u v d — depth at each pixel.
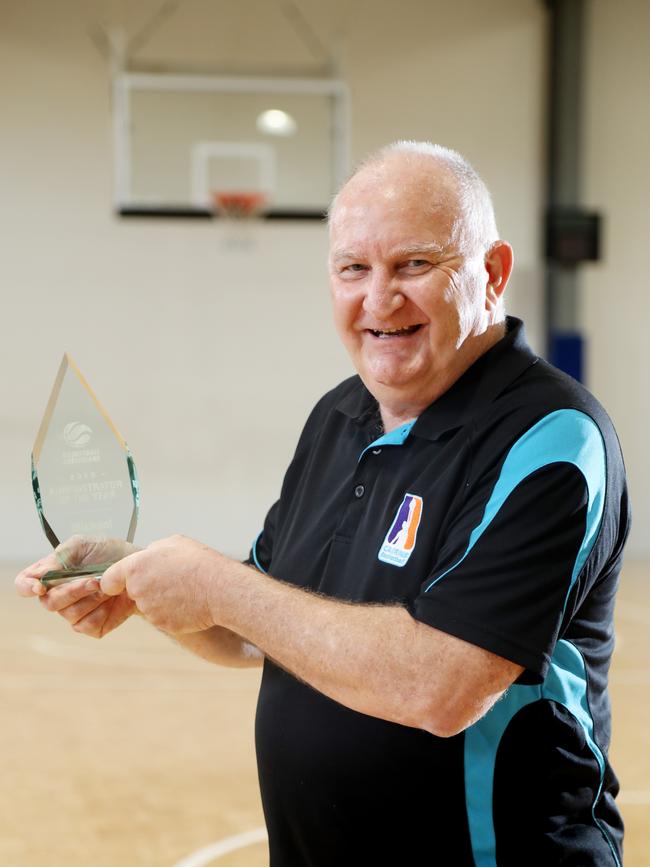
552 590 1.08
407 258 1.21
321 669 1.10
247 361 7.80
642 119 8.05
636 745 3.68
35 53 7.60
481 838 1.15
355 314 1.27
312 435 1.50
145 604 1.17
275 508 1.56
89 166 7.65
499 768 1.15
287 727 1.26
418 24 7.86
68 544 1.26
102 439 1.29
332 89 7.20
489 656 1.06
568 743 1.17
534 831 1.15
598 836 1.20
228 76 7.16
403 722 1.09
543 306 8.06
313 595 1.14
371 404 1.39
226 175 7.15
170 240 7.72
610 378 8.05
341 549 1.28
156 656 5.11
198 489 7.77
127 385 7.72
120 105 7.08
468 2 7.90
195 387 7.76
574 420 1.14
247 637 1.14
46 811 3.12
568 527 1.09
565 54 7.84
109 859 2.79
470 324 1.24
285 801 1.27
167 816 3.09
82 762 3.56
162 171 7.11
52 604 1.28
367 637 1.08
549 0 7.91
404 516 1.21
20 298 7.63
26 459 7.60
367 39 7.83
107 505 1.28
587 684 1.20
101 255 7.68
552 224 7.90
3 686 4.51
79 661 4.97
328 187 7.21
